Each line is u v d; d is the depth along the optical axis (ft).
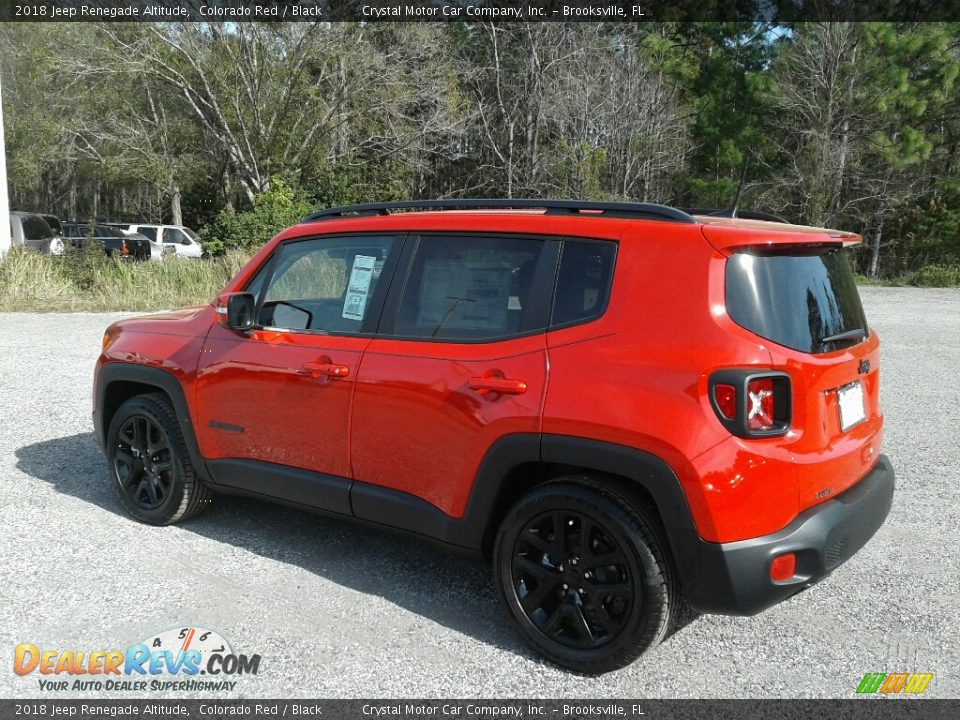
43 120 117.08
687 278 9.79
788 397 9.53
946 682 10.18
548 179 107.55
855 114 94.07
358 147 97.45
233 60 91.09
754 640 11.18
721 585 9.32
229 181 105.29
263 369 13.07
